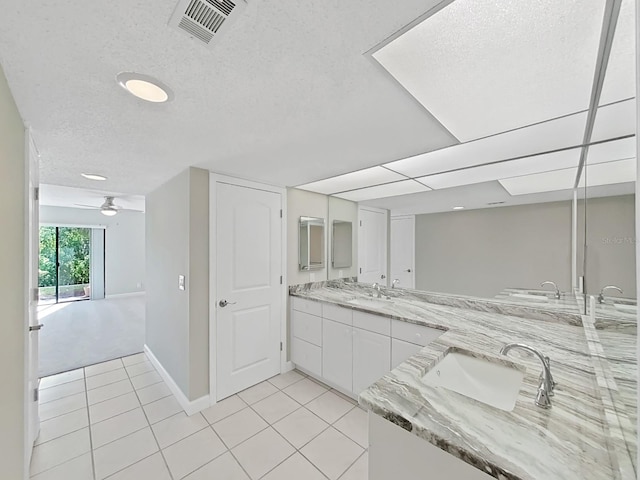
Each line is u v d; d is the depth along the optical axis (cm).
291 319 295
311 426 200
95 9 70
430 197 252
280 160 196
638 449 45
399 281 272
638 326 44
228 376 240
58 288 649
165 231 267
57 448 178
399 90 108
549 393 98
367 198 304
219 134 150
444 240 242
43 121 135
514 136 145
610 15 69
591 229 131
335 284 331
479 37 79
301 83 104
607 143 115
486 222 218
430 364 124
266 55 88
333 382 250
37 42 81
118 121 135
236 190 247
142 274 743
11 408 119
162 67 94
